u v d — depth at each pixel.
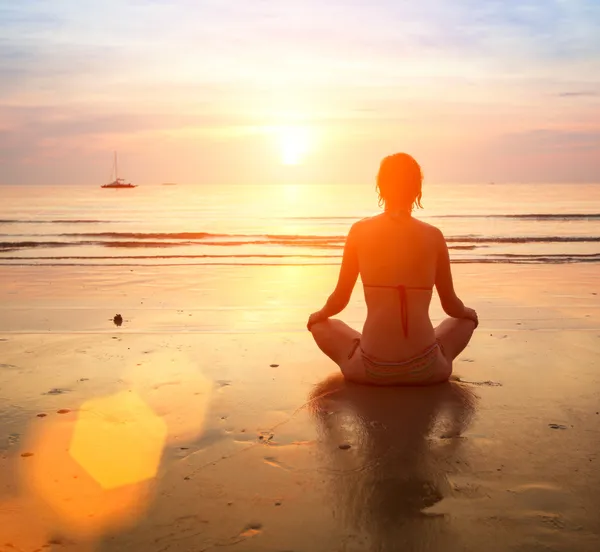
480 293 7.92
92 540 2.08
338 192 95.31
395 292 3.64
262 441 2.93
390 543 2.03
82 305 7.02
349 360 3.85
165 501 2.34
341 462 2.68
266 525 2.16
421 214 29.89
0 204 46.72
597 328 5.69
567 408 3.37
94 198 62.97
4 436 3.00
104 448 2.86
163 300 7.39
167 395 3.63
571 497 2.33
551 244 15.70
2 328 5.68
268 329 5.68
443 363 3.75
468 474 2.55
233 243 16.31
